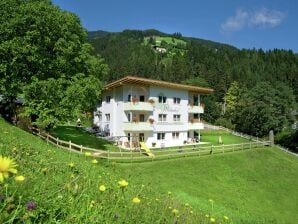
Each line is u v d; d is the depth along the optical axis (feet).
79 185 14.69
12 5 99.30
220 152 126.41
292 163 132.46
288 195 99.09
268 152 140.36
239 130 267.39
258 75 482.28
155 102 152.76
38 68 102.06
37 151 34.17
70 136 140.26
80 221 10.49
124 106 148.05
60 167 22.97
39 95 99.25
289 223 74.90
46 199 10.76
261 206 85.87
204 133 215.72
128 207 15.34
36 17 98.43
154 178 86.89
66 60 105.70
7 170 7.22
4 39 98.53
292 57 589.73
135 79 140.05
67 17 107.34
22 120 105.09
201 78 384.88
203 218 29.35
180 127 164.96
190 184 89.61
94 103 116.16
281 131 240.32
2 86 98.02
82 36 116.98
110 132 159.33
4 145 27.14
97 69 120.57
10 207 8.90
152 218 17.39
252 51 629.92
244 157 125.59
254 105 252.42
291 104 261.24
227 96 363.76
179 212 25.84
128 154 107.55
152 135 152.46
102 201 14.20
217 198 83.20
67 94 100.22
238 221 52.21
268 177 111.24
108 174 33.91
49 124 102.73
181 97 166.50
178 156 113.09
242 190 95.40
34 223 9.07
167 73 445.37
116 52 652.89
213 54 579.07
